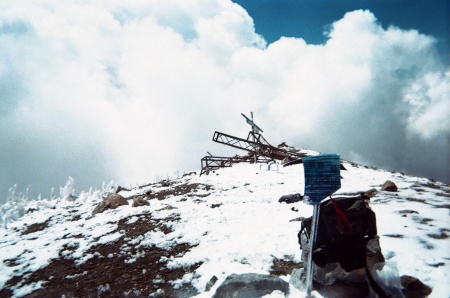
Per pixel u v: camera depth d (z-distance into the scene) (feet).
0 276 21.01
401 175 51.67
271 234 22.89
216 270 18.12
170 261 20.71
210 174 70.49
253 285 13.35
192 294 16.19
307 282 11.16
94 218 35.24
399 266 14.38
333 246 10.18
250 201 35.81
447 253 15.78
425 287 12.10
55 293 18.02
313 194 10.51
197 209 34.22
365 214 10.12
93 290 17.89
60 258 23.39
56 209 46.55
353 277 11.37
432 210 24.76
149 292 17.01
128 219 32.65
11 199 54.80
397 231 19.77
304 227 13.03
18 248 26.78
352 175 50.65
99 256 23.03
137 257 22.09
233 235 24.00
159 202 40.68
